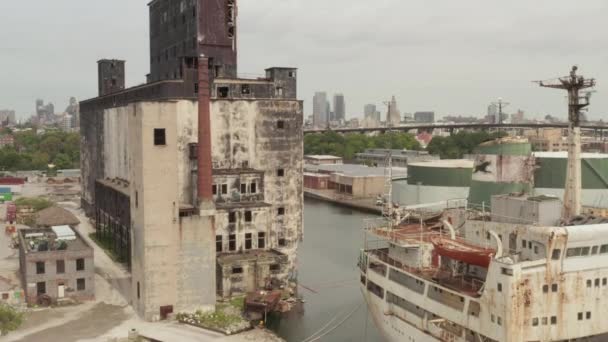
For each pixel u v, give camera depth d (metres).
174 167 66.75
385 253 65.69
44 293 71.75
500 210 55.75
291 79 92.06
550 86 58.09
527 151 65.19
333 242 113.31
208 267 69.12
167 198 66.62
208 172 72.38
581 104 56.59
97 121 128.00
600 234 46.00
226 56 90.88
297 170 87.50
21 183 182.00
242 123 85.06
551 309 45.44
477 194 67.50
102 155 124.25
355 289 82.44
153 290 66.69
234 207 80.25
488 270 46.50
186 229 67.69
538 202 52.00
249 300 69.81
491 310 45.81
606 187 84.50
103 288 78.94
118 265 91.19
